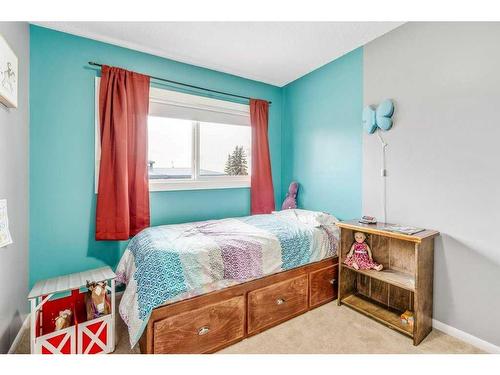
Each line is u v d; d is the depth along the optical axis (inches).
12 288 64.1
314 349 63.5
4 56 55.3
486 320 63.5
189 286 58.4
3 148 58.7
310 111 117.3
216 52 96.7
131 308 58.0
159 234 76.6
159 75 98.6
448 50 69.7
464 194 67.1
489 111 62.4
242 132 126.6
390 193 85.5
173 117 102.6
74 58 82.9
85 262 85.5
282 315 76.1
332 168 107.3
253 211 121.9
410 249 79.1
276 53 98.6
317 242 86.0
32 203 77.2
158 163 102.9
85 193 85.3
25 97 73.2
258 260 71.5
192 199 107.1
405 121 80.5
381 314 78.7
